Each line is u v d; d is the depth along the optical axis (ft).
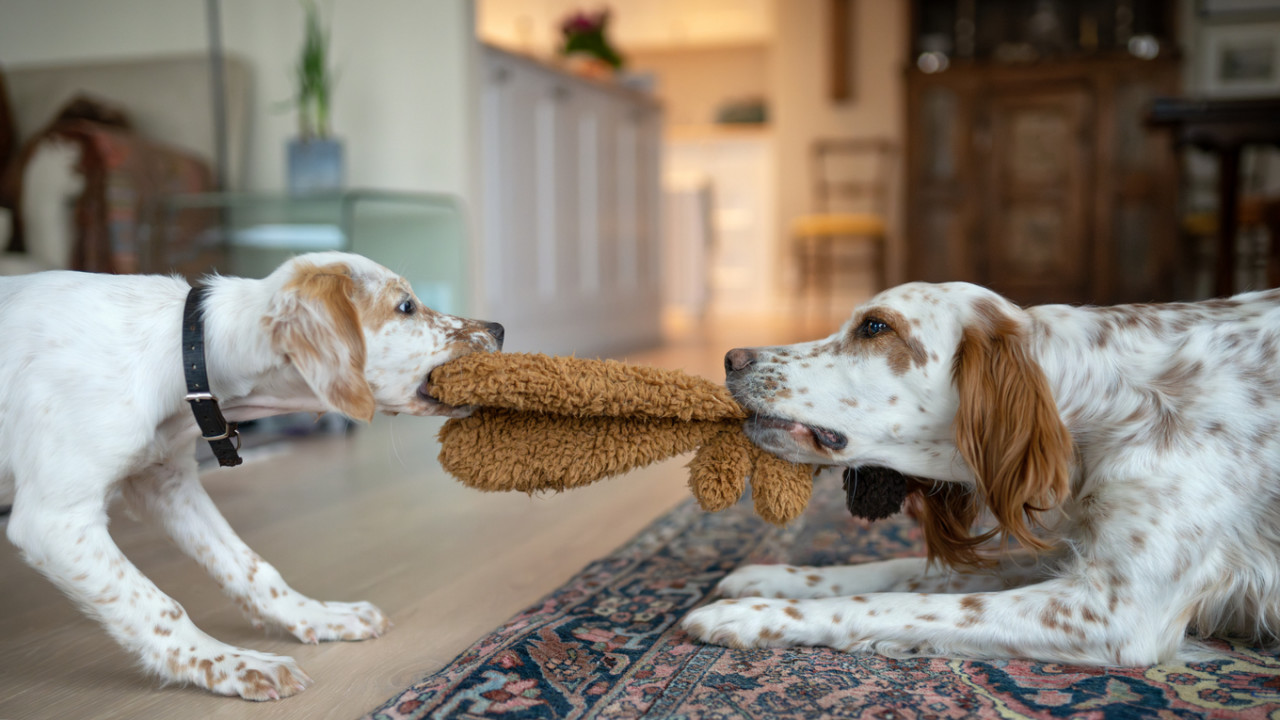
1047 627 4.11
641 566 5.81
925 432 4.53
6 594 5.58
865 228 23.91
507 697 3.83
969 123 22.81
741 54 30.19
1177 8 22.81
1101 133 22.17
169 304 4.37
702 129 28.50
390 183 12.71
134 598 4.04
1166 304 4.64
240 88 12.82
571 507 7.54
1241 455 4.16
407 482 8.42
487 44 12.97
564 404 4.40
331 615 4.78
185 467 4.62
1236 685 3.89
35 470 3.91
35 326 4.06
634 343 18.86
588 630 4.65
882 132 26.21
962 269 23.21
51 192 10.68
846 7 25.89
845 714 3.67
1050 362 4.40
